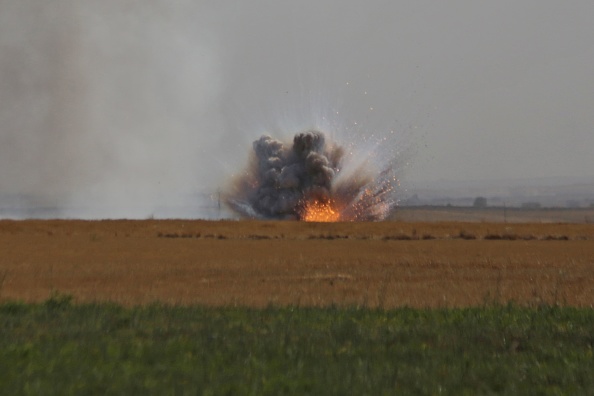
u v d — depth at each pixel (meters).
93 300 82.56
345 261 135.25
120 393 43.34
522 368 53.28
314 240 179.00
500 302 86.19
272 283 105.06
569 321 71.31
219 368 50.19
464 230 196.62
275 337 59.97
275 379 47.16
